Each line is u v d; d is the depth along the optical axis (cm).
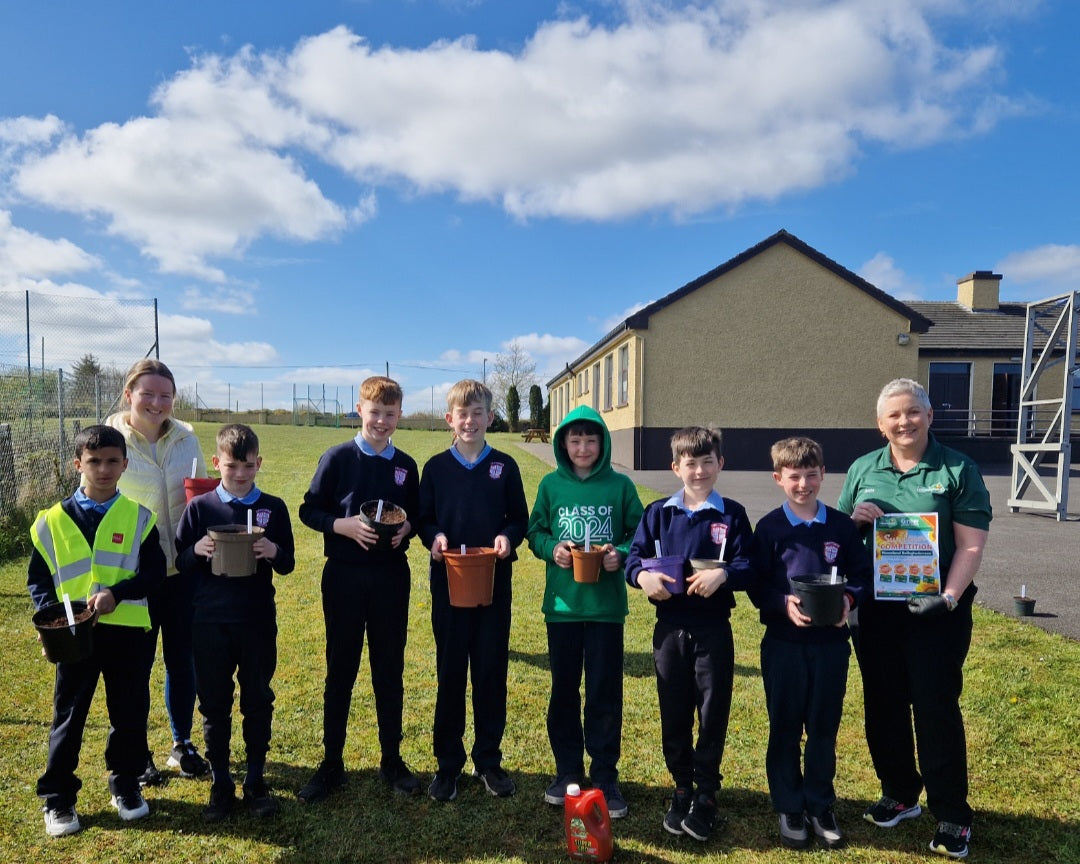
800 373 1948
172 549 342
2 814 303
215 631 303
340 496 329
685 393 1928
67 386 1316
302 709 414
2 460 907
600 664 321
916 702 286
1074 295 1120
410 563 810
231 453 316
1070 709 411
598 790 280
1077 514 1177
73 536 299
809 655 294
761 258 1945
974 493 287
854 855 283
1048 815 311
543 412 4300
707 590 285
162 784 331
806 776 297
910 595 288
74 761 296
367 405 333
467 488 335
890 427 296
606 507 339
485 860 277
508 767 352
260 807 303
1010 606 615
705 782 298
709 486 317
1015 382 2297
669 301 1919
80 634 273
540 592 689
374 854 280
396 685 331
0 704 411
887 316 1966
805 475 301
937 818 286
